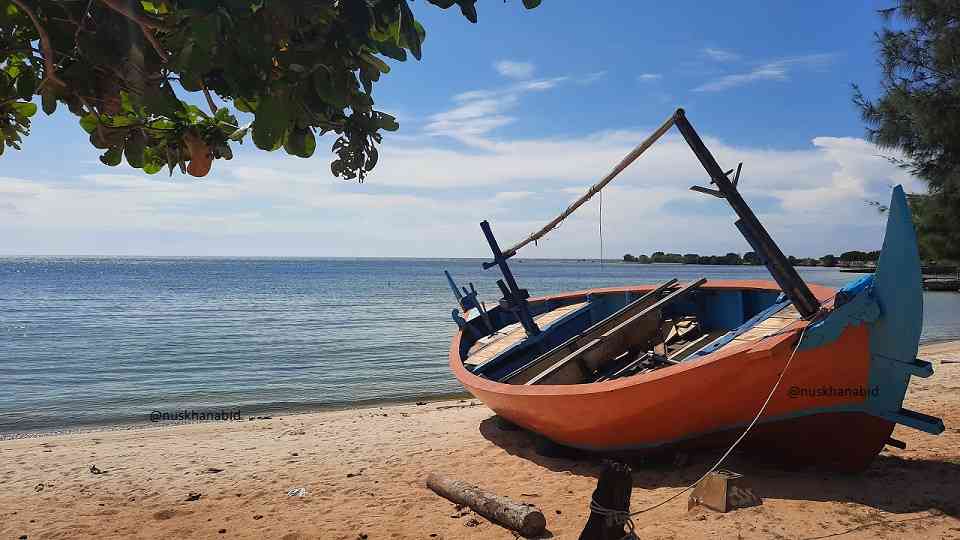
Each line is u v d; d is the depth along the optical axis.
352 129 2.71
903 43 10.73
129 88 2.25
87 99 2.61
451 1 2.32
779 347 5.82
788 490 5.98
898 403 5.88
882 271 5.72
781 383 5.98
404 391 17.42
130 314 41.94
